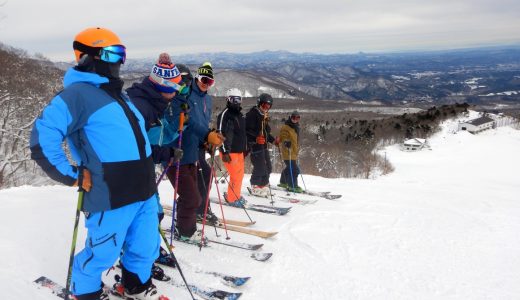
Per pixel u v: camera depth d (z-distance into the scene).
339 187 7.91
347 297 3.07
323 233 4.55
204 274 3.25
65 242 3.60
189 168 3.87
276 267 3.51
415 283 3.38
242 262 3.55
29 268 3.04
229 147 4.96
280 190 7.05
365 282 3.35
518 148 50.94
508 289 3.35
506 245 4.45
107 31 2.28
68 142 2.27
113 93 2.32
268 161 6.36
